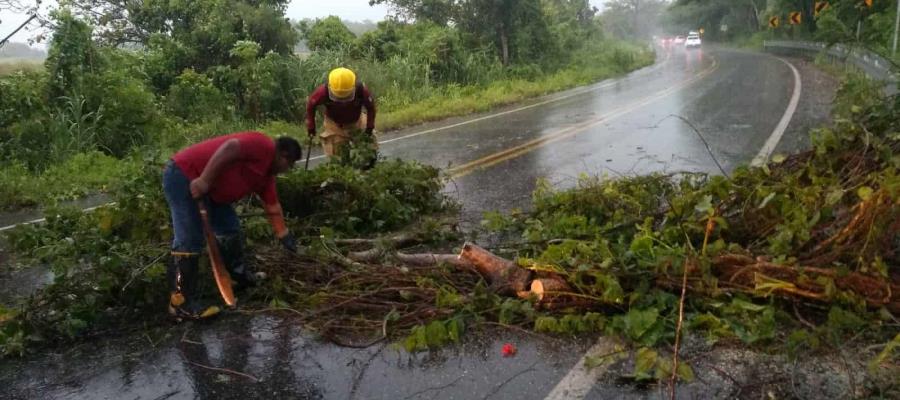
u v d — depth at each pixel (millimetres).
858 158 4496
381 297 4137
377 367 3441
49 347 3875
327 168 6035
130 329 4062
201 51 16766
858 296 3465
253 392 3271
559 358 3404
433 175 6562
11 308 4355
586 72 27125
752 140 9578
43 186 8820
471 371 3336
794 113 12016
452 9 26062
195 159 3877
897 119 4812
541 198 5781
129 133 11516
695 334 3471
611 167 8305
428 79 20000
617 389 3084
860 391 2957
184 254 3938
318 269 4535
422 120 14875
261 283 4473
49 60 11719
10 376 3535
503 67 24781
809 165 4574
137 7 18859
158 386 3365
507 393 3115
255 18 17125
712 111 13242
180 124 12648
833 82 17453
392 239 5246
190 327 4035
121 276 4270
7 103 10828
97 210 4906
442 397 3121
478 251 4188
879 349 3258
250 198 5695
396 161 6527
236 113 14414
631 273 3707
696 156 8664
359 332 3834
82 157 10055
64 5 12047
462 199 7031
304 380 3355
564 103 17188
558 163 8797
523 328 3742
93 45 12359
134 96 11625
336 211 5723
